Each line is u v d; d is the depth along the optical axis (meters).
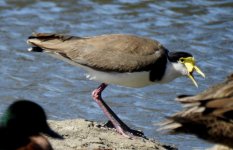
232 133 10.52
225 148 11.83
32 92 17.16
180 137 15.14
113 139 13.78
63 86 17.59
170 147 14.23
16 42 19.58
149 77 15.11
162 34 20.42
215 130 10.59
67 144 13.01
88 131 13.85
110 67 14.72
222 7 22.34
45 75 18.08
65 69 18.44
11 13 21.25
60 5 21.94
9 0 22.00
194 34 20.55
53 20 20.92
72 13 21.44
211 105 10.44
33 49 15.20
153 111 16.61
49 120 14.52
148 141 14.11
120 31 20.38
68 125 14.04
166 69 15.27
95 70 14.87
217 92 10.69
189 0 22.66
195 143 14.87
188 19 21.44
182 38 20.25
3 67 18.28
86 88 17.58
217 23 21.30
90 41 14.94
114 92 17.48
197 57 19.30
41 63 18.66
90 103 16.88
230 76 11.07
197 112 10.52
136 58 14.79
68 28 20.45
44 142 10.92
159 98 17.27
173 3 22.42
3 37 19.78
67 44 14.94
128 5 22.11
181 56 15.48
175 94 17.48
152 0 22.48
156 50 15.05
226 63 19.05
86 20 21.00
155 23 21.03
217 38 20.36
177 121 10.70
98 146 13.07
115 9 21.81
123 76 14.84
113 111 15.93
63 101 16.84
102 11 21.66
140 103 16.97
